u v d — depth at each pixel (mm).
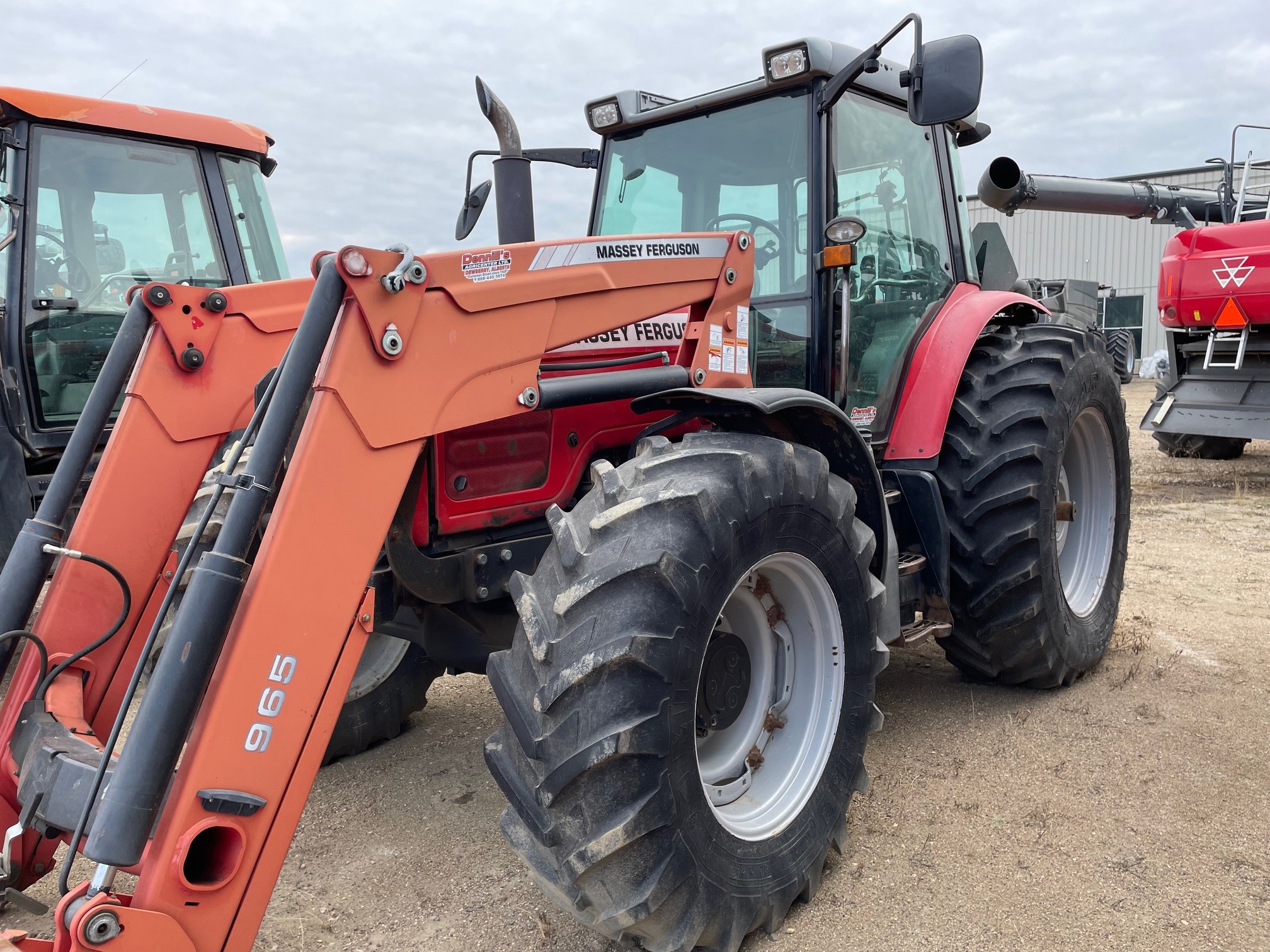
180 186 5062
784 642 2330
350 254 1650
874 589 2402
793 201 2998
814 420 2406
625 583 1831
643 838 1796
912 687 3609
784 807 2207
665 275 2340
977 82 2379
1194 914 2098
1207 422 7613
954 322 3367
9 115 4500
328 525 1656
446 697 3709
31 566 1938
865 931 2096
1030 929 2070
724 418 2428
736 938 1967
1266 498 7113
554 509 2029
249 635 1564
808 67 2836
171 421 2092
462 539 2508
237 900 1566
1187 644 3939
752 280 2605
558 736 1776
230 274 5219
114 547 2023
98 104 4711
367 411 1701
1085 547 3830
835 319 2906
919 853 2404
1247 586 4801
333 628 1665
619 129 3459
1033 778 2787
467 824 2646
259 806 1568
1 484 4293
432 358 1804
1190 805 2588
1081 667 3494
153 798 1470
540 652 1816
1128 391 17953
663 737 1797
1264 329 7242
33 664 1929
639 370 2316
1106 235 25344
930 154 3551
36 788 1688
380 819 2684
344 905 2252
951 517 3242
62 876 1480
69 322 4707
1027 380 3225
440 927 2150
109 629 2018
